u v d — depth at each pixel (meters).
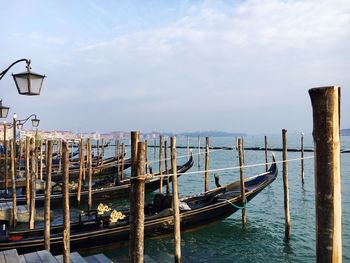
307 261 10.09
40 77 5.79
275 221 14.16
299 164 38.72
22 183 19.05
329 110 2.53
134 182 4.76
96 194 17.64
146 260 9.39
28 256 7.62
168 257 10.49
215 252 10.91
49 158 9.44
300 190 21.48
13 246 9.04
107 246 10.48
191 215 11.96
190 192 23.11
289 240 11.73
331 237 2.54
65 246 7.36
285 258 10.34
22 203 15.81
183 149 72.44
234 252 10.88
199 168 35.06
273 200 18.42
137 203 4.74
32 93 5.73
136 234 4.73
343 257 9.96
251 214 15.36
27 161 14.80
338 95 2.59
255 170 35.03
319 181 2.59
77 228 10.52
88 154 24.14
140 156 4.75
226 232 12.78
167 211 11.52
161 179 18.84
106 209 11.02
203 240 11.98
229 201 12.80
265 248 11.16
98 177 27.41
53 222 14.42
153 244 11.48
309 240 11.74
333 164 2.54
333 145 2.53
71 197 17.14
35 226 13.63
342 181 24.12
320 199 2.59
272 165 16.17
